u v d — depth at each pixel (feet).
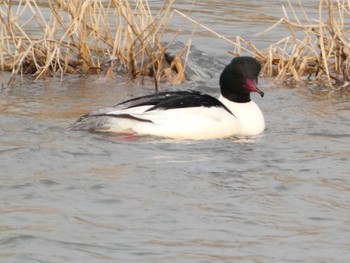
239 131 47.52
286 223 35.32
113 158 42.34
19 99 54.60
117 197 37.37
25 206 36.11
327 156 44.19
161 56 61.36
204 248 32.76
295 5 79.87
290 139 47.26
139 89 59.16
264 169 41.83
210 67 64.13
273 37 71.15
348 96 58.39
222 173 40.93
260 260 31.86
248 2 82.38
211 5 81.10
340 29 62.39
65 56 62.85
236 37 64.95
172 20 75.25
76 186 38.42
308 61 64.34
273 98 57.41
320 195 38.55
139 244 32.91
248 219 35.58
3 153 42.34
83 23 61.93
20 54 60.70
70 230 33.91
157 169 41.01
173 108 46.26
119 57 62.75
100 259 31.55
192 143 45.42
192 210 36.27
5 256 31.53
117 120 45.91
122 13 61.52
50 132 46.11
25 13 74.28
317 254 32.45
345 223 35.40
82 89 58.29
